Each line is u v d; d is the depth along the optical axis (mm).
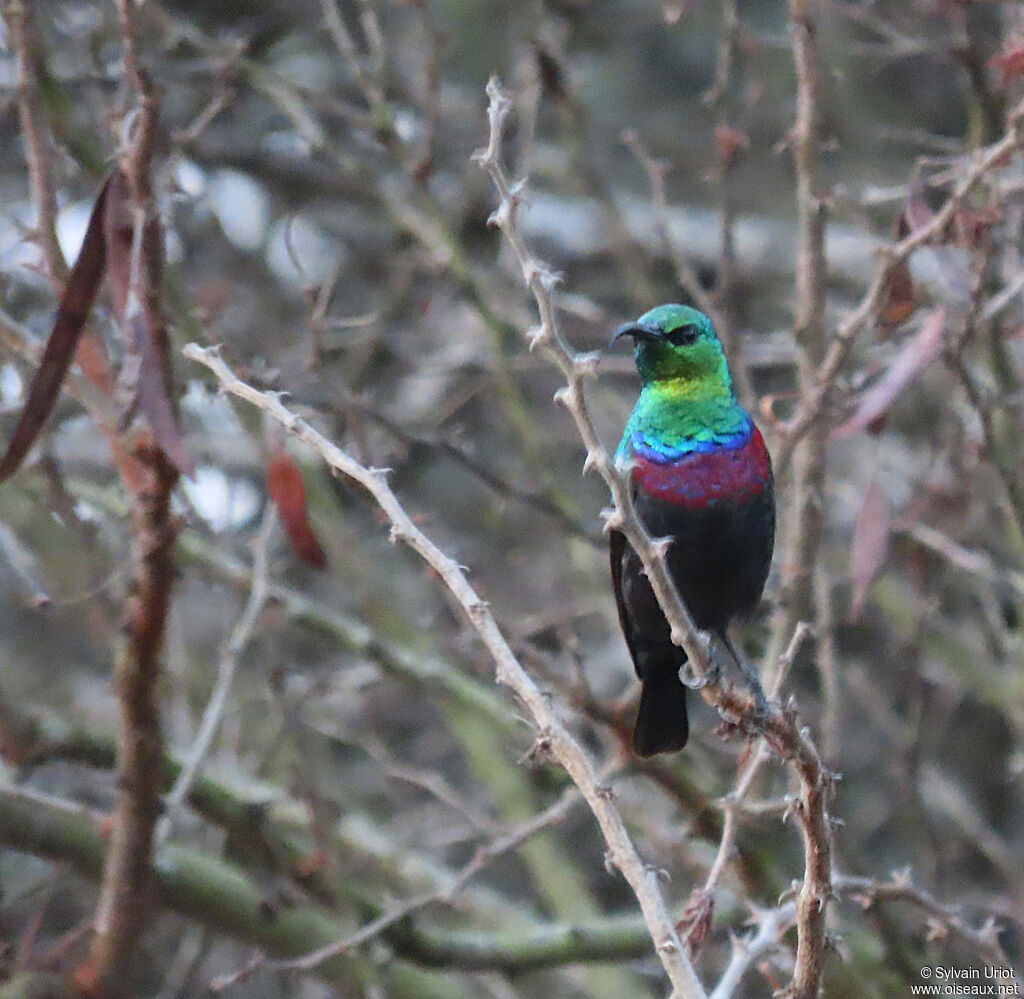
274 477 8977
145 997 13109
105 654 13953
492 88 5590
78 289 7488
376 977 9875
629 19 17359
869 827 13875
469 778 15664
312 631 11516
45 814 9445
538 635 13469
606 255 17031
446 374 13805
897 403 13469
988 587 12367
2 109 10750
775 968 8891
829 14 15258
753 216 17203
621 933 10180
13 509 11609
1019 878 12281
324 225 16750
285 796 11539
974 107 11328
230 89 12188
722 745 11227
